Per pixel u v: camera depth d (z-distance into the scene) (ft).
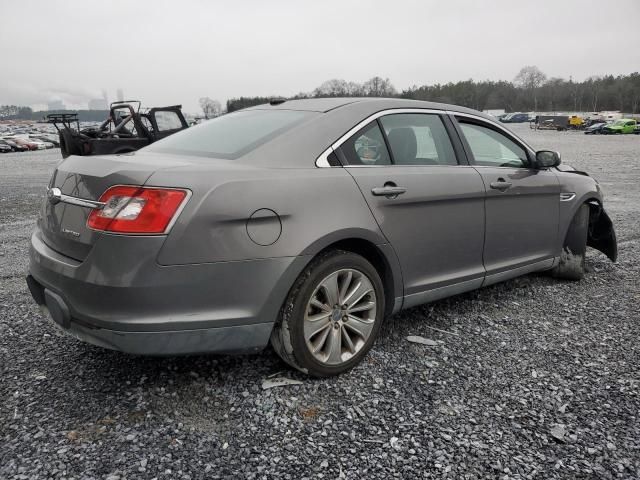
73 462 6.94
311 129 9.46
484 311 12.78
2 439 7.39
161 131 40.04
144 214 7.39
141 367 9.59
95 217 7.61
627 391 8.95
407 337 11.11
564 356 10.32
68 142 37.93
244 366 9.67
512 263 12.80
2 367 9.55
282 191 8.34
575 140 137.80
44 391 8.72
